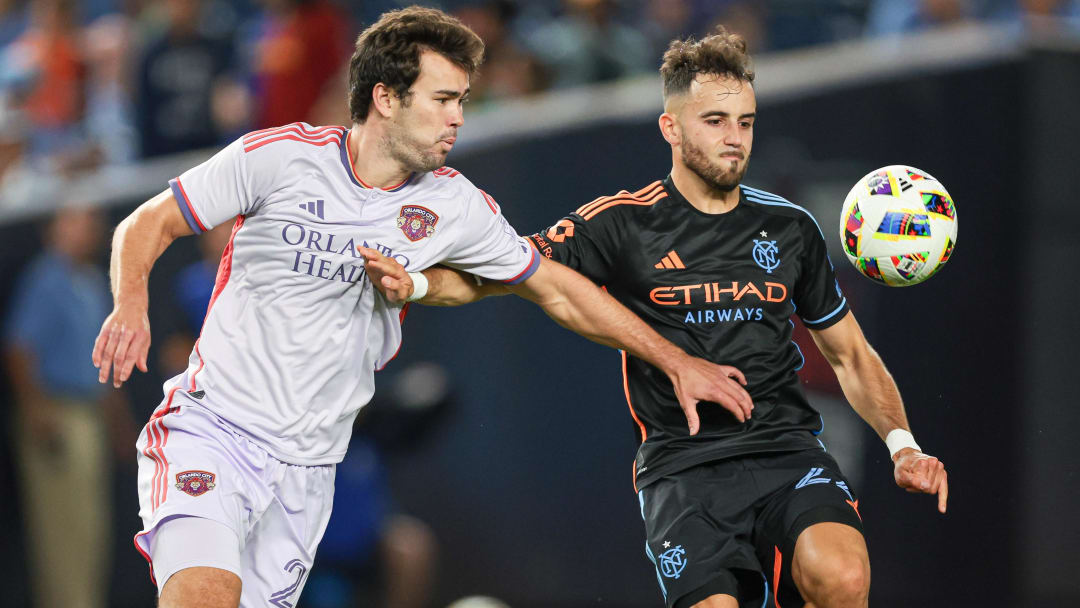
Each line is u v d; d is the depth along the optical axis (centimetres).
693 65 1593
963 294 3031
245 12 4141
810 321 1678
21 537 3225
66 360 3203
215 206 1482
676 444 1606
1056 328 3023
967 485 3022
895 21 3888
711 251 1612
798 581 1491
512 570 3086
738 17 3922
